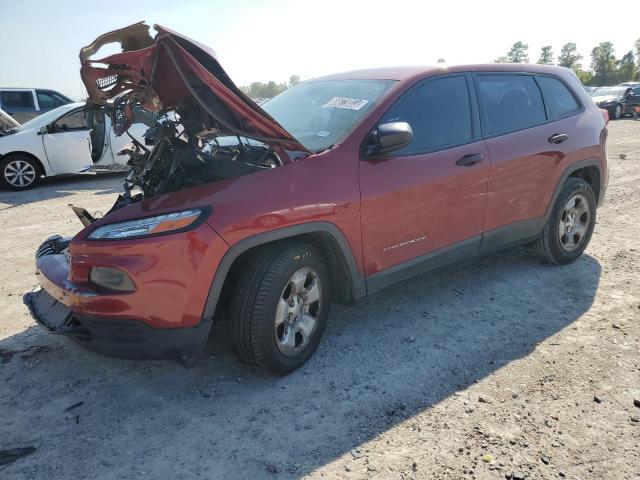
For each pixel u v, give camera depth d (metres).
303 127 3.77
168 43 2.67
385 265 3.57
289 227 3.01
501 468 2.50
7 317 4.13
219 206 2.84
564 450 2.62
